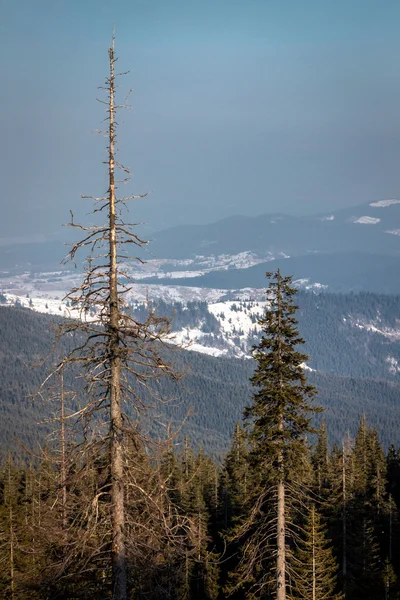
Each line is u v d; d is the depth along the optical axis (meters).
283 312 53.75
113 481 32.53
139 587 32.34
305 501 73.50
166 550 32.75
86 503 32.38
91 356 32.41
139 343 32.88
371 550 100.81
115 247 32.84
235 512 115.88
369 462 131.00
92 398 32.69
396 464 143.62
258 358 53.59
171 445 33.28
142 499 33.06
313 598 67.00
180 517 34.06
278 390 52.28
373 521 116.25
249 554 56.12
